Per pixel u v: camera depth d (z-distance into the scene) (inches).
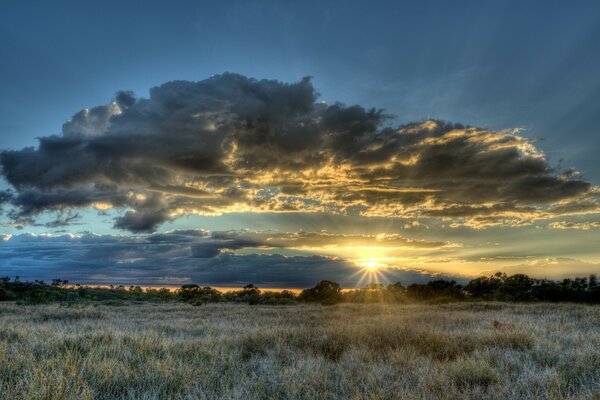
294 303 1831.9
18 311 889.5
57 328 486.6
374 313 914.7
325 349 357.7
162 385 223.0
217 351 319.6
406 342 368.2
